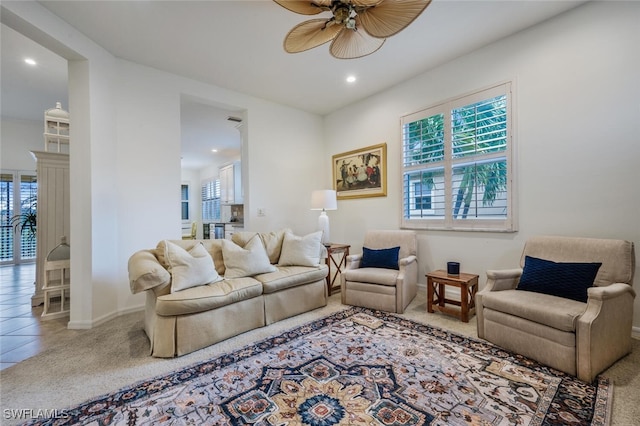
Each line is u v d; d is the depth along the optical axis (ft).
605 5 7.72
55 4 7.52
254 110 13.96
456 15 8.34
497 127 9.89
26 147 19.74
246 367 6.50
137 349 7.47
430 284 9.75
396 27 6.66
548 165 8.79
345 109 15.43
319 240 11.10
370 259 11.40
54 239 11.69
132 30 8.71
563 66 8.45
